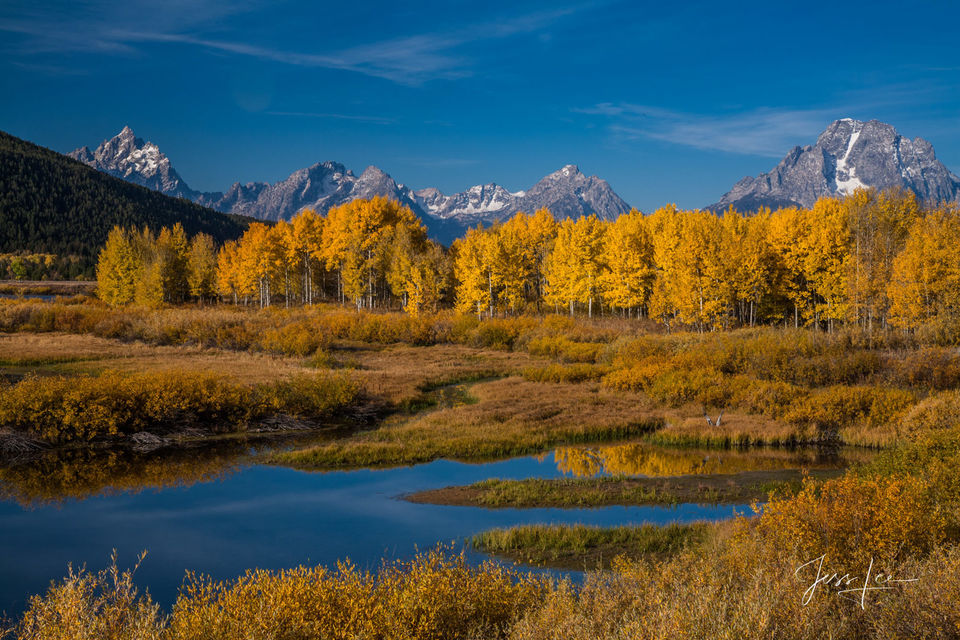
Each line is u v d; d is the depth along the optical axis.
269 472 20.84
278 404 28.28
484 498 17.61
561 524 15.15
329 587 6.66
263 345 46.12
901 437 23.08
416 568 7.64
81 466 21.22
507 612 6.86
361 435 26.02
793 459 22.44
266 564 12.74
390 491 18.58
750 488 18.48
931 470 12.06
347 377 32.25
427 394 35.47
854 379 34.94
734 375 35.94
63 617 5.21
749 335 45.06
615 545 13.70
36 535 14.54
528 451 24.00
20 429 23.38
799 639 4.66
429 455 22.86
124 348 43.97
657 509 16.67
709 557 7.98
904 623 5.02
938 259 43.19
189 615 5.86
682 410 29.98
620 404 31.39
